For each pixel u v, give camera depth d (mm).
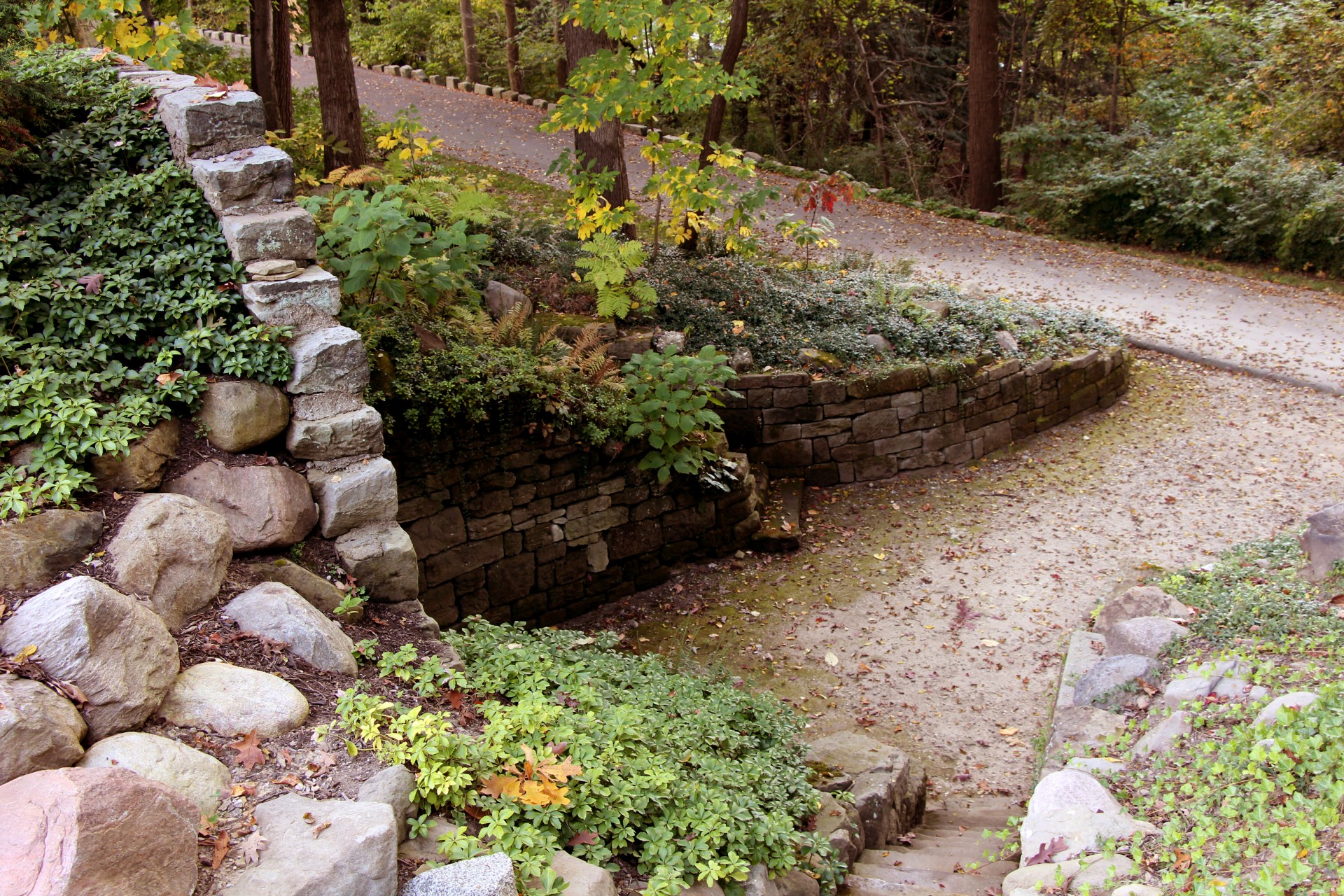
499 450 7090
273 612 4016
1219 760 4145
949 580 8406
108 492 4199
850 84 22031
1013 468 10586
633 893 3285
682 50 9414
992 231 17734
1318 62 17156
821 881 3979
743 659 7320
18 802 2504
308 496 4797
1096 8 20391
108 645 3250
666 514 8352
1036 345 11453
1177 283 15430
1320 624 5426
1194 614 6133
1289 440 10805
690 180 9586
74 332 4680
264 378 4777
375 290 6719
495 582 7297
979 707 6668
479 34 26484
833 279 12094
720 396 9562
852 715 6605
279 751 3375
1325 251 15641
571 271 9789
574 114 8953
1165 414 11719
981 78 19484
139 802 2584
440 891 2787
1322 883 3197
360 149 11250
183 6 11188
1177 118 19797
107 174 5547
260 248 4988
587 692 4219
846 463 10133
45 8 6891
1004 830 4625
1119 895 3408
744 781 4137
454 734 3586
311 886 2701
